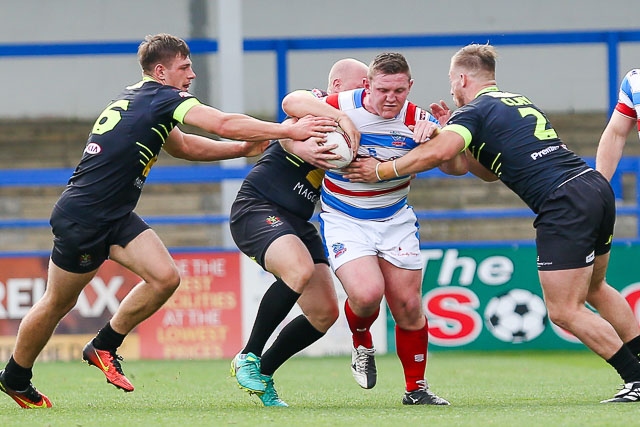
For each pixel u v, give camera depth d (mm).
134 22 54656
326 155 20500
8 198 52500
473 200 52094
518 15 54500
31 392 21688
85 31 54719
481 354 37156
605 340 20547
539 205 20797
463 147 20672
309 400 23391
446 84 53906
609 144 23266
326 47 40969
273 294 20484
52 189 52750
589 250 20516
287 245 20656
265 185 21766
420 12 54438
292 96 21297
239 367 20656
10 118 54562
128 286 36625
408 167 20531
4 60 54469
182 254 37094
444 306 37469
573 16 54656
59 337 36625
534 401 22562
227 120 20422
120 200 20656
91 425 17578
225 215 38906
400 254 21156
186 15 54531
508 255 37500
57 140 54719
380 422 17422
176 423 17641
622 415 17891
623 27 54531
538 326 37375
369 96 20750
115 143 20438
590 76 53812
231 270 37094
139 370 32688
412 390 21859
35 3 54719
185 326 36969
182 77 21422
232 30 39562
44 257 36719
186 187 52406
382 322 37500
